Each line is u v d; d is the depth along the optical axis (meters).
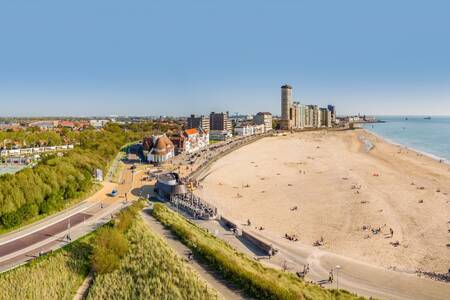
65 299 55.88
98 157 147.88
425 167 170.00
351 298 55.88
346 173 152.38
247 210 104.69
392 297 58.06
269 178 148.12
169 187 108.44
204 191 124.25
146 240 69.94
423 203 108.50
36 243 70.94
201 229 84.12
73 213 90.81
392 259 72.44
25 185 85.56
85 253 67.12
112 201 103.56
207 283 56.22
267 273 61.91
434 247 77.88
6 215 77.25
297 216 99.06
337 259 72.00
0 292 54.84
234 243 78.19
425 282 63.09
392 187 128.00
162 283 56.84
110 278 59.84
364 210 102.00
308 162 186.50
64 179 99.94
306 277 64.44
